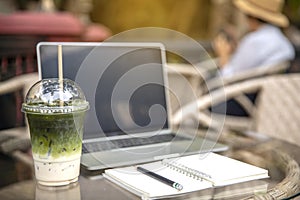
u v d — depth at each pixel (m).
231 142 1.35
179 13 6.00
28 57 2.67
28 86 1.87
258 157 1.19
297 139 1.92
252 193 0.93
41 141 0.92
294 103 1.96
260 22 3.20
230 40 3.84
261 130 2.04
